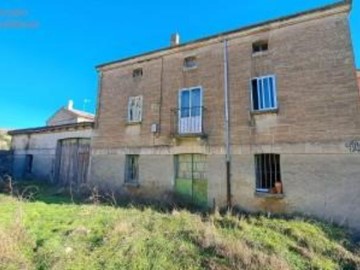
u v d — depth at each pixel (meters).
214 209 10.74
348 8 9.83
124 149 14.65
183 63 13.50
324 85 9.88
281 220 8.73
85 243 6.45
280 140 10.40
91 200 12.17
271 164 10.66
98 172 15.36
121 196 13.75
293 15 10.71
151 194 13.27
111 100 15.80
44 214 8.95
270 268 5.39
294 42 10.72
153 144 13.70
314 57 10.21
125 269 5.38
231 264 5.54
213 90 12.30
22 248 6.20
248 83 11.47
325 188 9.34
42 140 18.98
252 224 8.26
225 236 6.95
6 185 15.38
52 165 17.95
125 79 15.49
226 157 11.44
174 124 13.17
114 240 6.48
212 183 11.60
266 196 10.30
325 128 9.63
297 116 10.21
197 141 12.30
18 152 20.39
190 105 12.93
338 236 7.82
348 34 9.77
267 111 10.79
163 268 5.45
